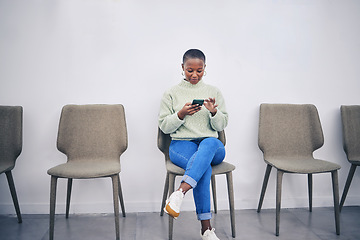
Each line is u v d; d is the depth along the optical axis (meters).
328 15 2.34
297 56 2.33
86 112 2.04
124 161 2.24
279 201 1.82
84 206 2.21
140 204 2.25
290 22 2.31
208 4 2.24
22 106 2.16
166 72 2.23
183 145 1.77
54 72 2.17
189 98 1.89
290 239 1.78
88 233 1.85
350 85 2.38
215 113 1.78
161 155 2.26
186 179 1.53
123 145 2.00
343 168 2.39
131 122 2.23
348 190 2.40
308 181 2.27
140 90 2.22
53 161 2.20
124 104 2.22
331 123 2.38
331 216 2.16
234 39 2.27
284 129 2.16
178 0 2.22
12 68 2.14
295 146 2.15
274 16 2.30
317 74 2.35
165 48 2.23
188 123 1.83
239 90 2.29
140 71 2.22
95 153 2.00
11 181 1.96
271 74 2.31
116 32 2.19
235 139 2.31
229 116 2.29
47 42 2.15
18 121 1.96
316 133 2.14
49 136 2.19
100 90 2.20
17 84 2.15
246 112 2.30
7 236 1.79
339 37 2.35
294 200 2.35
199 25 2.24
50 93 2.17
